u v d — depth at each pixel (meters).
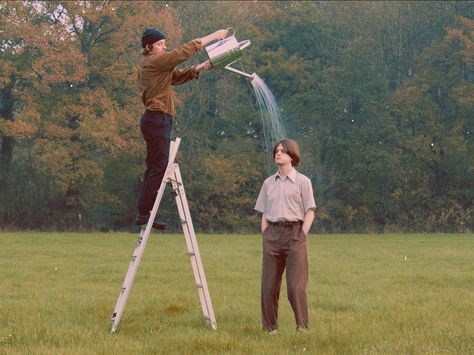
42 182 45.72
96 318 9.59
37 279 15.04
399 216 48.19
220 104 49.81
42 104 42.69
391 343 7.71
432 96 50.16
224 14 50.25
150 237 33.69
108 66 44.91
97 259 20.17
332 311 10.58
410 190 48.34
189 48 7.80
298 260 8.05
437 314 10.00
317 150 48.72
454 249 26.19
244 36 50.91
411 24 51.62
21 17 40.91
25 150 49.16
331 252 24.55
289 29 53.44
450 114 49.34
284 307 10.92
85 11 42.59
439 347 7.56
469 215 46.81
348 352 7.41
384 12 51.69
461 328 8.73
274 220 8.12
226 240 32.16
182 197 8.45
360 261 20.55
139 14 43.81
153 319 9.59
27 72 40.97
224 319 9.59
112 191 48.16
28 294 12.48
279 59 51.09
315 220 48.16
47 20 44.31
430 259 21.25
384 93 49.72
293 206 8.05
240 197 48.41
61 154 40.38
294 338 7.85
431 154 47.50
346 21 52.78
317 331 8.18
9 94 44.91
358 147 48.16
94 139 40.88
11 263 18.52
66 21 43.97
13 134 40.53
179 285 14.04
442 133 47.22
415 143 47.00
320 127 49.50
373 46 51.69
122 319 9.54
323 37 53.03
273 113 8.27
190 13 50.25
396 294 12.73
